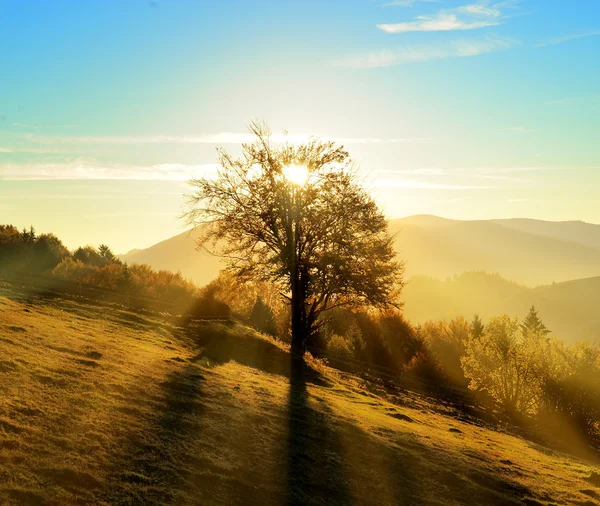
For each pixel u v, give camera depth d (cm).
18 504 898
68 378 1596
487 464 1853
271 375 2684
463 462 1789
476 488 1561
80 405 1405
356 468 1505
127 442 1257
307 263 3189
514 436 2998
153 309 3903
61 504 935
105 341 2419
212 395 1853
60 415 1302
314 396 2320
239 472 1272
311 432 1712
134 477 1103
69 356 1881
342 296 3428
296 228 3219
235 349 3175
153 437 1328
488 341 4038
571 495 1688
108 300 3888
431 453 1802
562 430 3509
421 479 1540
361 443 1727
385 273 3291
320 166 3253
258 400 1959
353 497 1315
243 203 3253
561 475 1948
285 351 3397
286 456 1452
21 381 1454
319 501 1241
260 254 3388
